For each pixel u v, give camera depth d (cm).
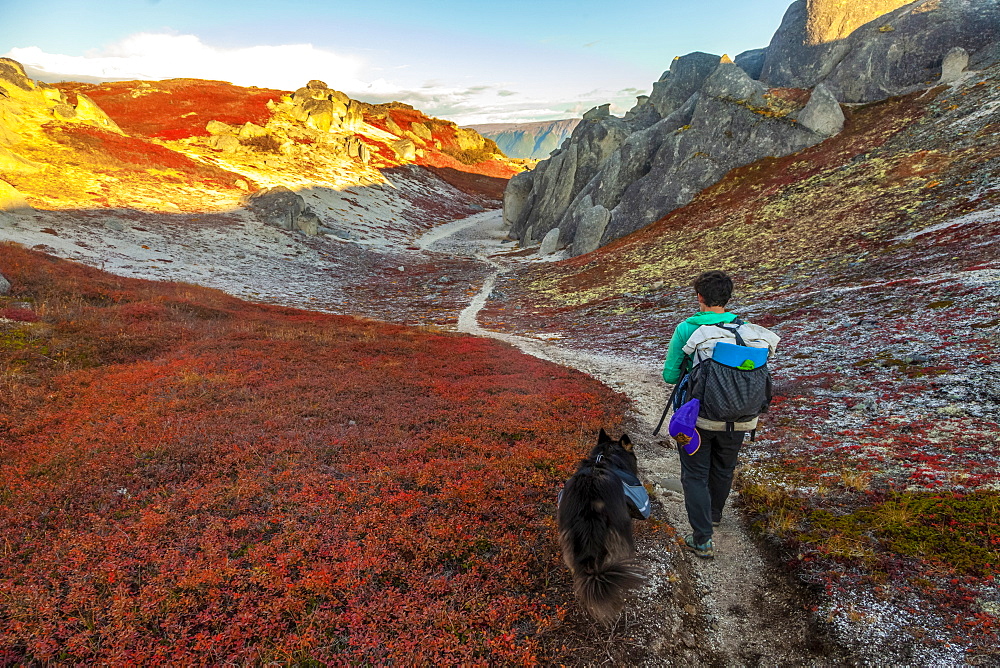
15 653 358
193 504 568
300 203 5944
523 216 7550
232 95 10306
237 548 496
